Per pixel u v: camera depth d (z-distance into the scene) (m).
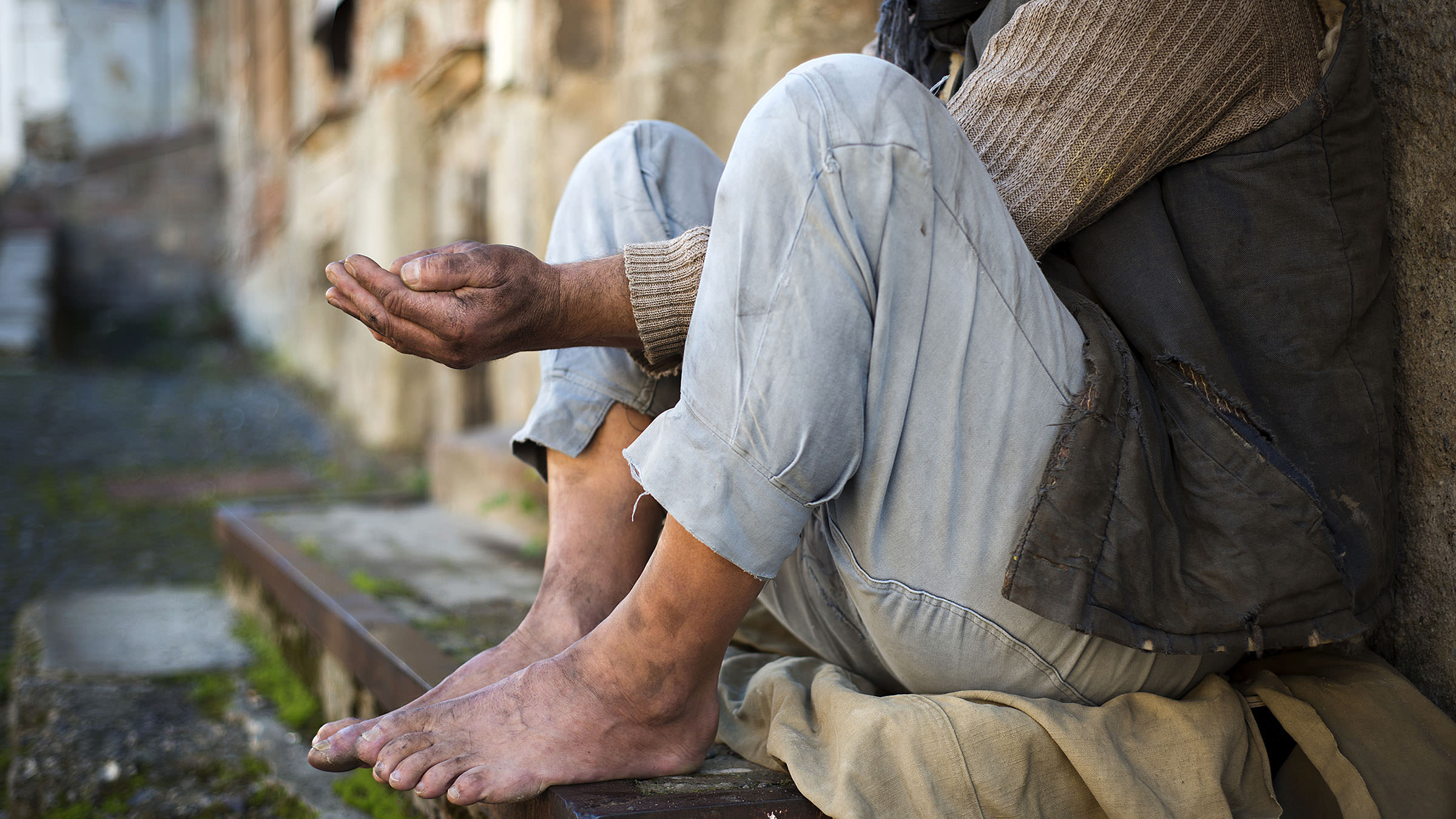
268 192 10.16
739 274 0.95
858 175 0.94
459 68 4.49
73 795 1.83
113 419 7.20
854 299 0.95
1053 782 1.01
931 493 0.99
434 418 5.66
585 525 1.26
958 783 0.98
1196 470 1.00
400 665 1.58
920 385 0.99
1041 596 0.94
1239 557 0.97
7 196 12.87
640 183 1.29
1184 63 1.03
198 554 3.99
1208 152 1.08
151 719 2.12
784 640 1.46
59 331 11.09
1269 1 1.06
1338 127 1.08
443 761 1.02
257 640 2.61
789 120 0.95
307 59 8.16
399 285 0.99
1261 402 1.07
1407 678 1.28
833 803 0.97
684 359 1.02
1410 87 1.27
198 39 15.05
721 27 3.33
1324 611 0.98
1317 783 1.11
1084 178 1.04
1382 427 1.09
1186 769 1.00
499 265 1.00
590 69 3.77
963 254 0.97
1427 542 1.26
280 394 8.27
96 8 15.02
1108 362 1.00
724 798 1.00
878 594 1.03
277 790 1.81
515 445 1.31
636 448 1.00
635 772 1.06
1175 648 0.95
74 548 4.05
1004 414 0.99
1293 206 1.07
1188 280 1.05
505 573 2.54
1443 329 1.24
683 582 1.00
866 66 0.98
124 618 2.83
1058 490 0.97
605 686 1.05
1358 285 1.09
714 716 1.10
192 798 1.79
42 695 2.24
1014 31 1.08
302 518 3.25
